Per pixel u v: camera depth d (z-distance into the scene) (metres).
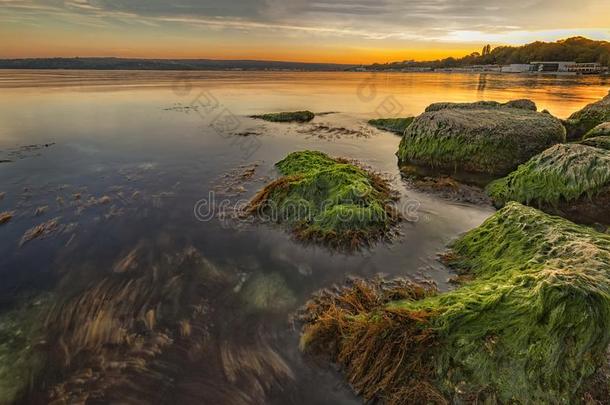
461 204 10.27
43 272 7.09
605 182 8.19
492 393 3.79
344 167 10.37
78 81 57.91
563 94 42.34
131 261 7.48
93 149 16.45
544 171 9.25
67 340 5.30
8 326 5.58
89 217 9.49
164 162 14.62
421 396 3.97
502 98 37.56
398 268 6.97
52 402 4.36
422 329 4.40
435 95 42.06
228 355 5.00
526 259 5.66
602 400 3.66
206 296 6.30
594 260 4.70
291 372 4.71
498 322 4.12
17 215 9.50
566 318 3.76
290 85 64.38
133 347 5.16
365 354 4.48
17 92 37.06
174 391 4.50
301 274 6.90
